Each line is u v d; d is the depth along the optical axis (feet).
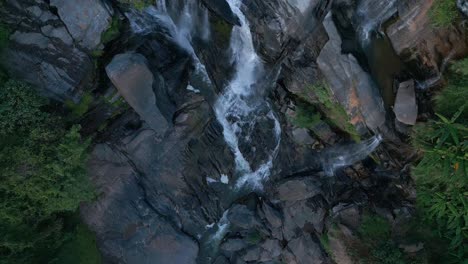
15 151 46.91
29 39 50.96
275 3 47.85
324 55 46.85
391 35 45.14
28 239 50.42
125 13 55.31
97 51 54.19
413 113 45.14
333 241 56.95
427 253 49.24
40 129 48.03
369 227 54.13
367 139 52.16
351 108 49.37
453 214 44.34
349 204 56.49
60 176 50.34
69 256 58.18
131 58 53.26
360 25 46.09
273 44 51.67
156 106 55.77
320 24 46.42
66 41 52.16
